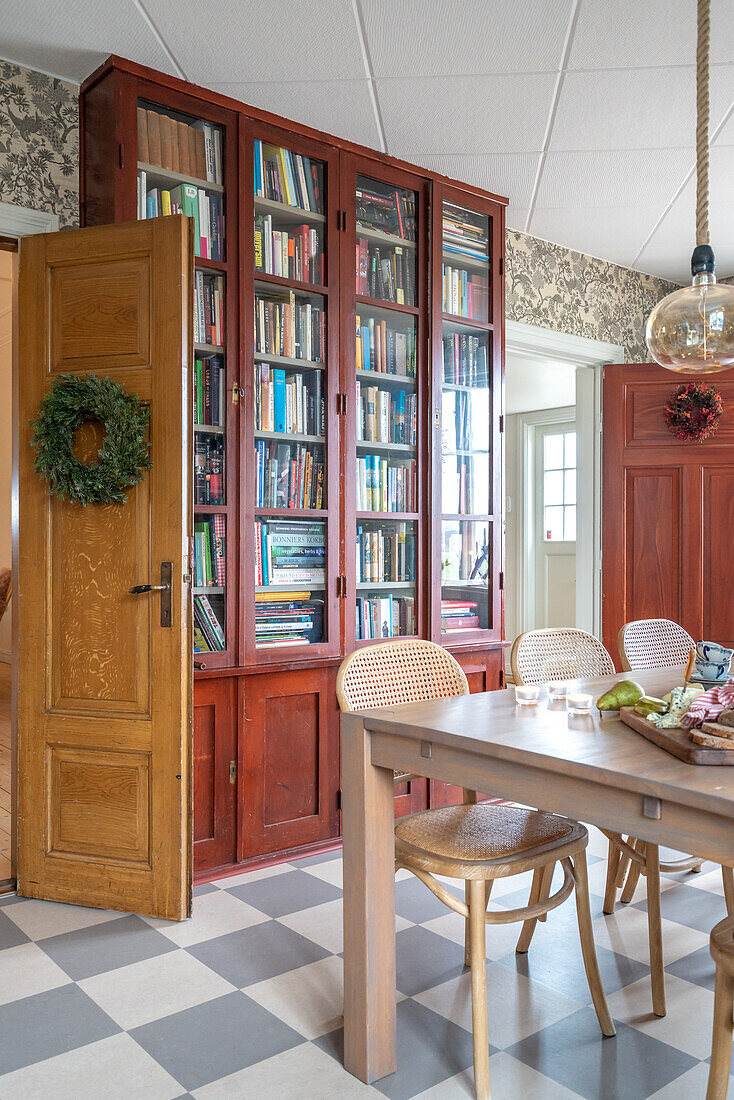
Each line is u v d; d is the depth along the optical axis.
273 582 3.27
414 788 3.72
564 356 4.86
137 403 2.70
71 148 3.04
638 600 4.93
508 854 1.88
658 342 2.11
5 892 2.87
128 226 2.73
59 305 2.82
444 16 2.67
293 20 2.69
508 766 1.67
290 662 3.26
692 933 2.57
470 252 3.95
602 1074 1.86
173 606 2.66
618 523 4.94
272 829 3.23
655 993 2.10
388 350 3.67
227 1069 1.87
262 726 3.21
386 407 3.65
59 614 2.80
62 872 2.78
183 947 2.46
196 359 3.08
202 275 3.11
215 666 3.09
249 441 3.19
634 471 4.93
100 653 2.75
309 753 3.36
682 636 3.27
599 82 3.06
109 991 2.20
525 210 4.22
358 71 2.99
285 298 3.33
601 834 3.50
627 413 4.93
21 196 2.92
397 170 3.68
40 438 2.70
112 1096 1.77
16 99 2.92
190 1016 2.08
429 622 3.76
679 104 3.21
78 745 2.75
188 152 3.08
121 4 2.59
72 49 2.85
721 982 1.52
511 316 4.47
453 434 3.88
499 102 3.21
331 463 3.44
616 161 3.68
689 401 4.75
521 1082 1.83
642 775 1.43
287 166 3.35
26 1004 2.14
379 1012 1.85
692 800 1.34
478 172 3.80
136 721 2.69
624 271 5.11
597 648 2.85
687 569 4.81
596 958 2.20
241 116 3.19
